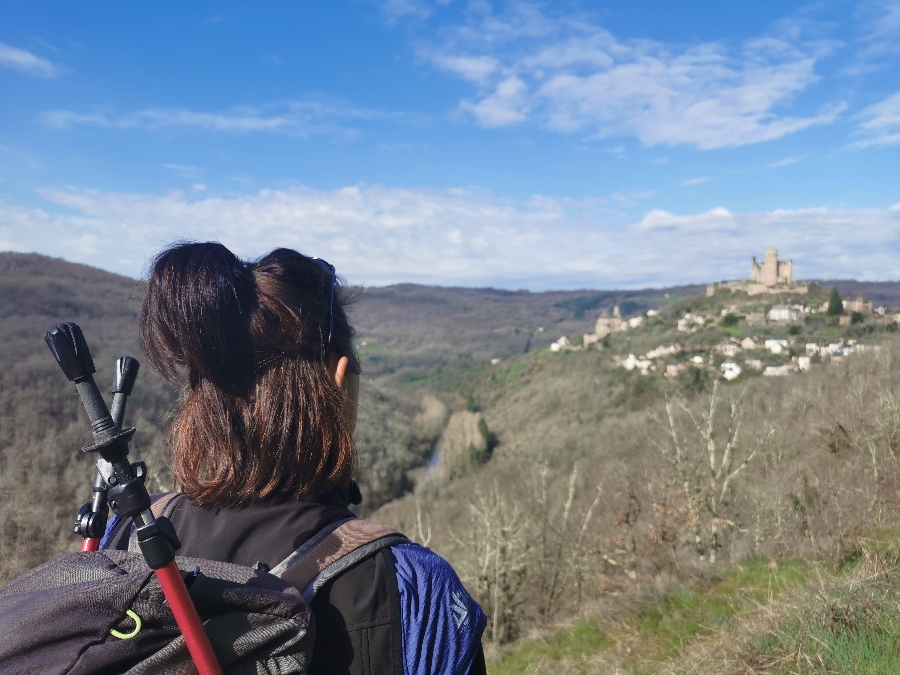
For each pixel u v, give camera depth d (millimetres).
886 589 3852
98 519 793
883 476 7387
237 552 687
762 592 5367
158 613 587
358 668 623
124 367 699
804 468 8219
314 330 742
